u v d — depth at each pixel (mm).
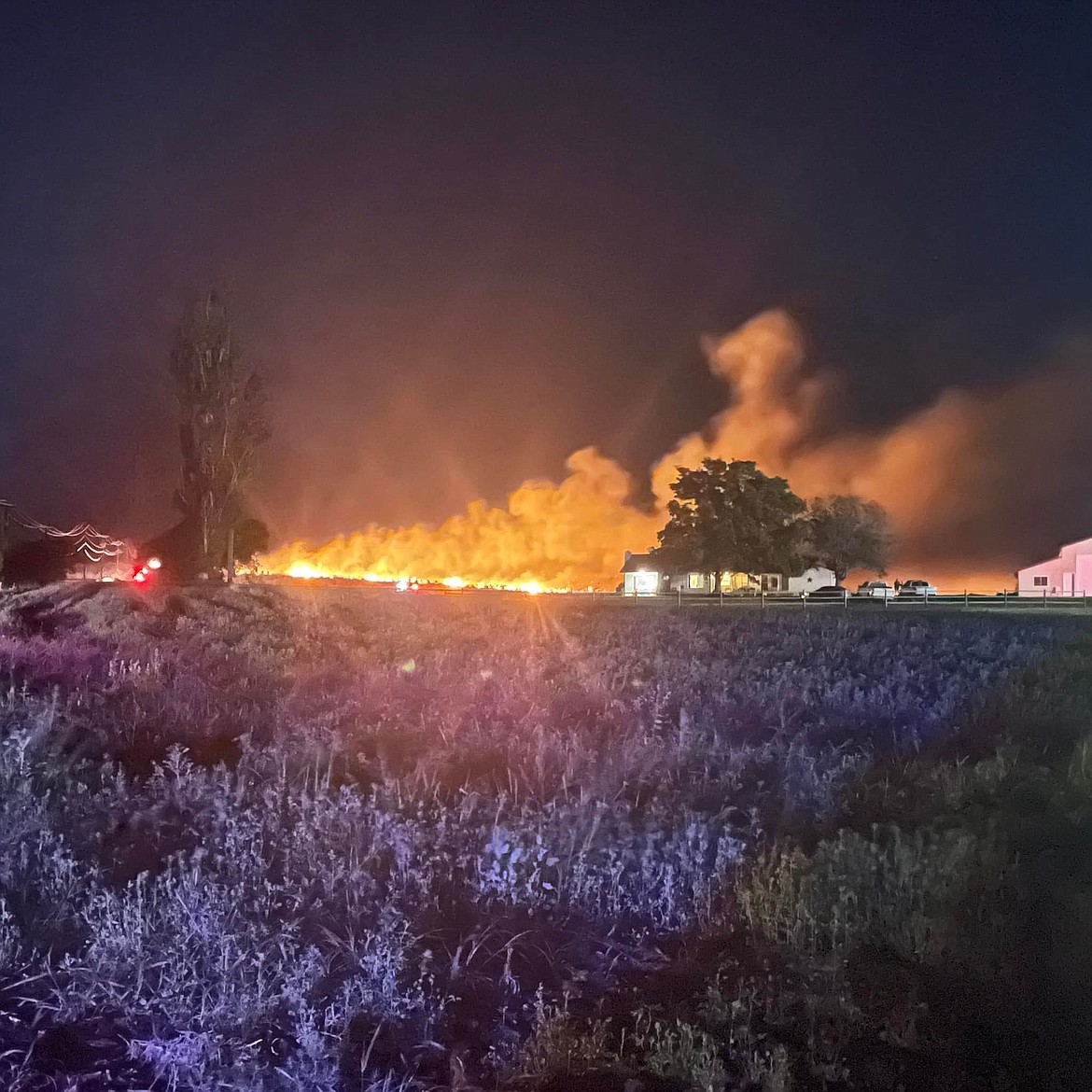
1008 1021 5484
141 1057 4789
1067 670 20828
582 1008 5637
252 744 10664
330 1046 4953
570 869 7242
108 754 10055
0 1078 4582
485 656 20359
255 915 6285
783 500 76250
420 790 9367
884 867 7176
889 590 77938
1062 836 8492
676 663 20156
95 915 6102
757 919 6574
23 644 20203
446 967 5945
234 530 49781
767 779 10578
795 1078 4973
